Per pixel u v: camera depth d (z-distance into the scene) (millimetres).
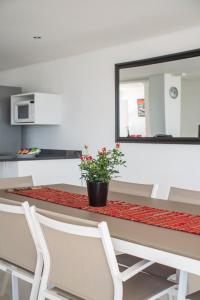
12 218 1932
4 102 5840
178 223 1832
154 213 2066
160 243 1511
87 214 2045
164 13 3410
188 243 1511
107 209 2168
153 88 4293
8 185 3164
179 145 4094
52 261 1722
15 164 4480
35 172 4590
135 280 1863
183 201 2518
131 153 4586
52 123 5410
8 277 2879
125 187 2914
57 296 1729
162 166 4266
